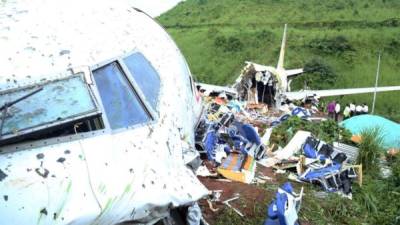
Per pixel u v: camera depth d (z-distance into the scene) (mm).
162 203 4055
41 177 3582
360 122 16406
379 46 42844
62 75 4203
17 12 4723
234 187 8914
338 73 38781
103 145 3988
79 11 5113
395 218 8859
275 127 14328
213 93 21578
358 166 10797
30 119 3836
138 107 4543
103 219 3697
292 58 41469
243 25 53375
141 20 5945
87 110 4059
